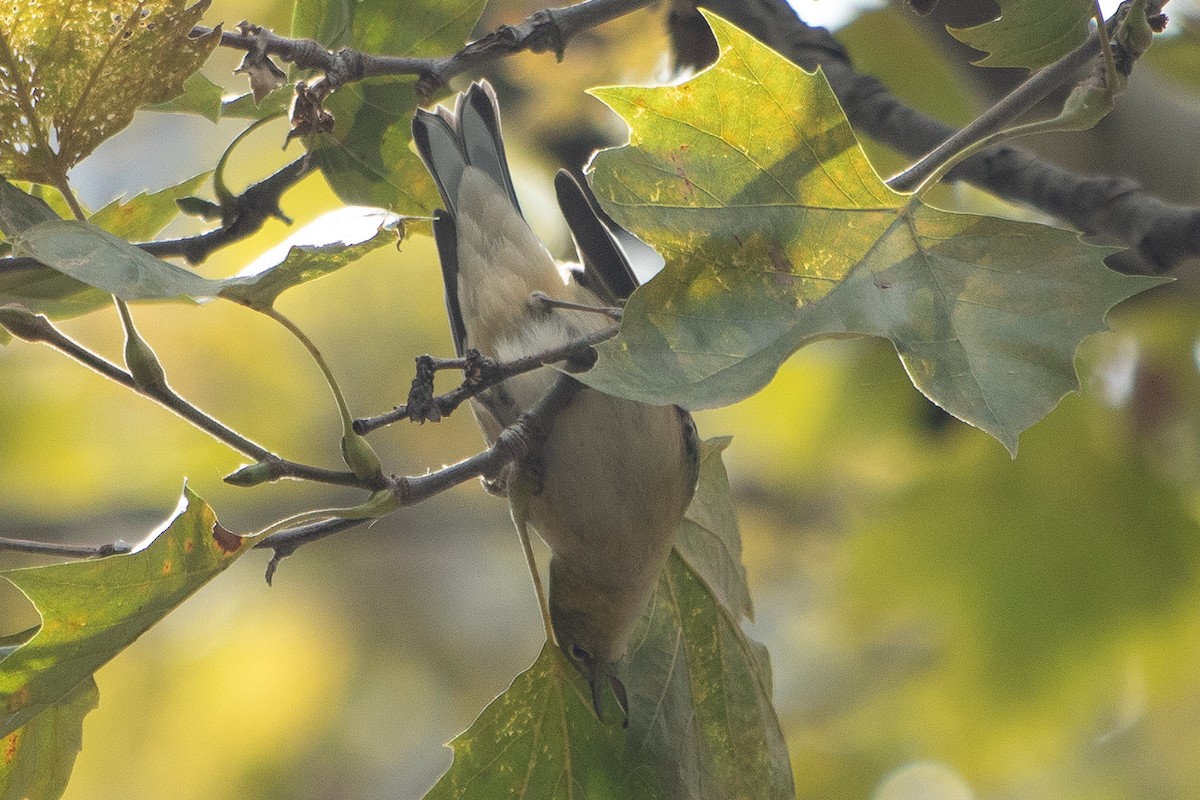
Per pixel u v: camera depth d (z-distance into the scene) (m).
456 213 8.05
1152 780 14.66
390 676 17.27
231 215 6.98
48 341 5.14
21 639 5.93
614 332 5.74
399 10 7.10
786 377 14.20
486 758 6.15
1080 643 12.38
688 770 6.51
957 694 12.52
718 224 4.92
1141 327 12.38
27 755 5.68
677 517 7.17
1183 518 12.34
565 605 7.84
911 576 12.65
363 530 17.28
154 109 6.82
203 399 15.19
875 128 9.04
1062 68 5.48
